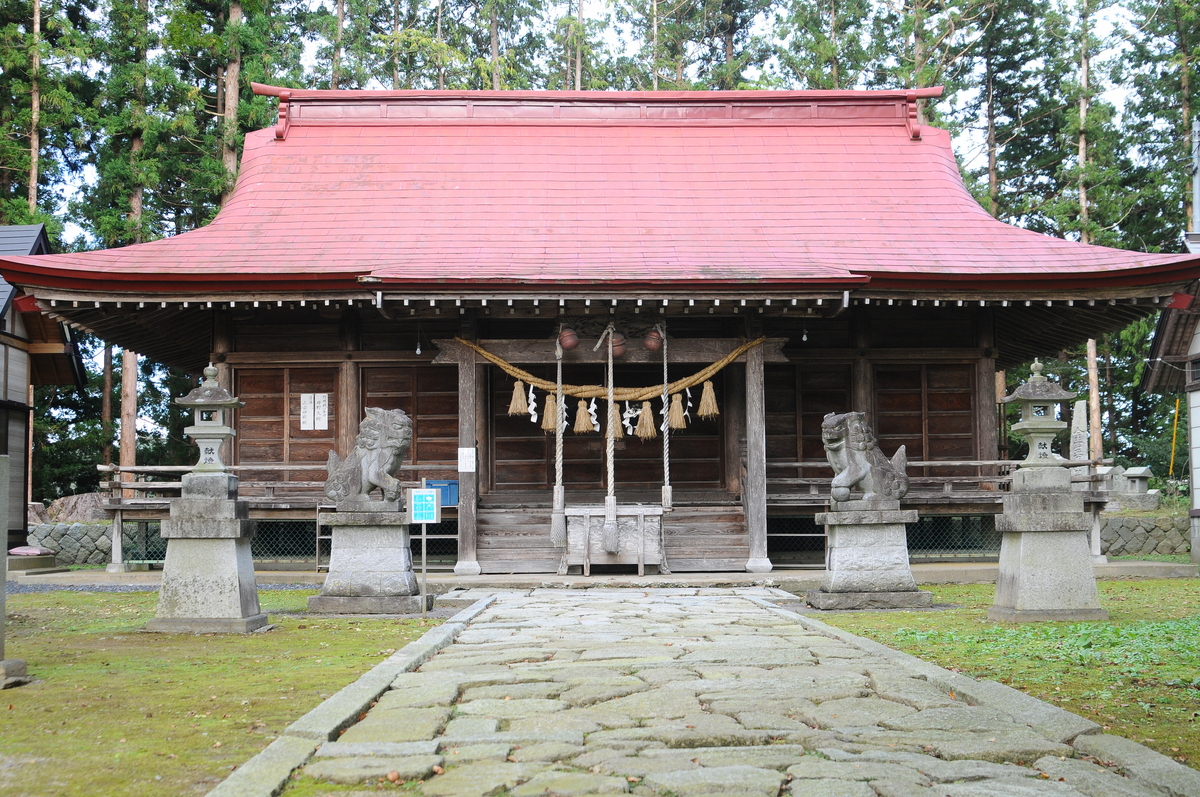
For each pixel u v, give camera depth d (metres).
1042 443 10.51
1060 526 10.25
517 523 16.83
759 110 21.67
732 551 16.12
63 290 15.73
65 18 28.25
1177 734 5.36
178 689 6.71
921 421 18.59
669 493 15.49
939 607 11.88
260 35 30.25
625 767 4.71
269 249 17.11
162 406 35.19
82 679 7.13
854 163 20.58
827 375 18.77
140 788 4.41
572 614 11.01
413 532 18.69
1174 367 21.77
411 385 18.59
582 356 16.20
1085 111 32.66
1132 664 7.35
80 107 28.52
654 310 16.25
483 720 5.62
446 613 11.62
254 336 18.52
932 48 33.62
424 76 39.78
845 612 11.50
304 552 19.05
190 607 10.05
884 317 18.72
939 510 16.81
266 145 20.72
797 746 5.11
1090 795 4.26
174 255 16.70
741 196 19.44
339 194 19.27
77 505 26.84
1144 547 20.72
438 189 19.48
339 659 8.05
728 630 9.52
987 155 37.03
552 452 18.97
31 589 14.91
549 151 20.75
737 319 18.92
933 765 4.70
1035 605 10.20
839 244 17.61
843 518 11.93
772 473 18.66
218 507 10.13
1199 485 19.52
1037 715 5.63
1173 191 33.78
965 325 18.75
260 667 7.68
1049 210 31.58
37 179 30.81
